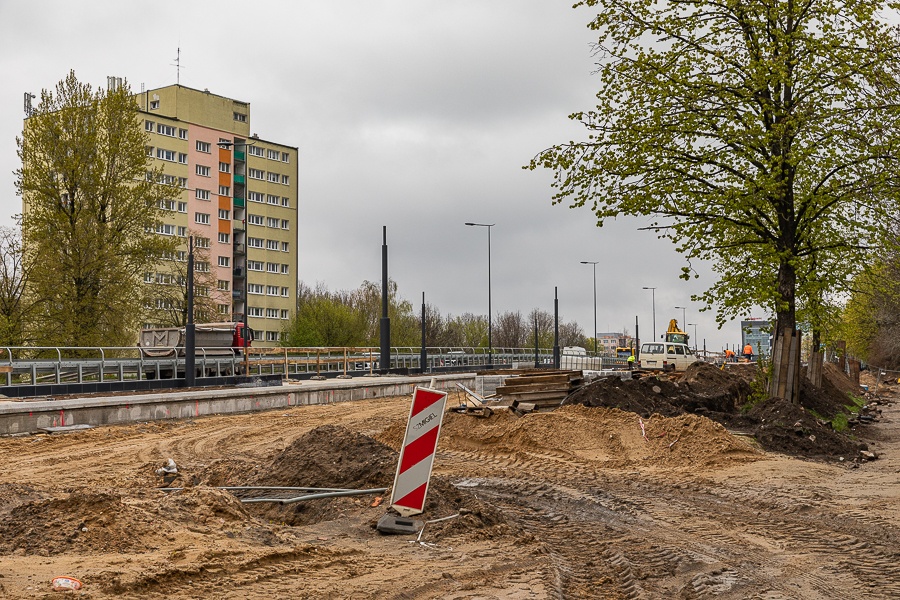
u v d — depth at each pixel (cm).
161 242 4528
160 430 2373
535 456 1825
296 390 3341
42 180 4284
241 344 4847
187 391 3312
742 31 2380
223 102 9888
